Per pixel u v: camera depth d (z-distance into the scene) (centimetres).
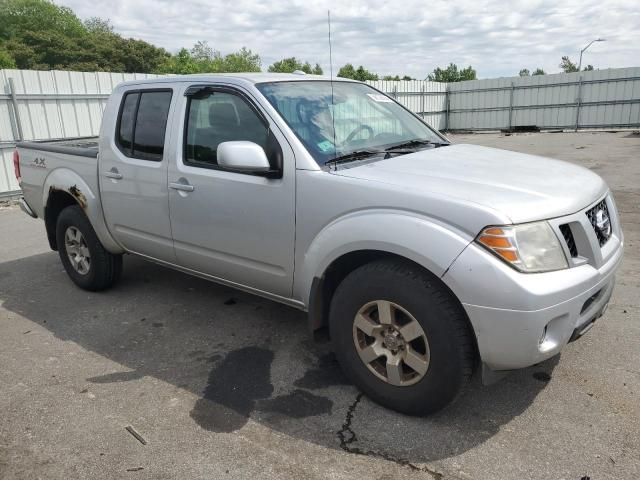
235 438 285
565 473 250
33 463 268
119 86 442
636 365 341
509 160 346
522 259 248
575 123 2514
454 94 2867
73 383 345
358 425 293
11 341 411
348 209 294
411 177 292
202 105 375
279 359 371
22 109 1128
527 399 310
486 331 253
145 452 275
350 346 308
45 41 5734
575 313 261
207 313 452
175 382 344
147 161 407
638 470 250
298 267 326
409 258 268
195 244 385
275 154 327
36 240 730
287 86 366
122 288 516
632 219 717
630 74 2323
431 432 284
